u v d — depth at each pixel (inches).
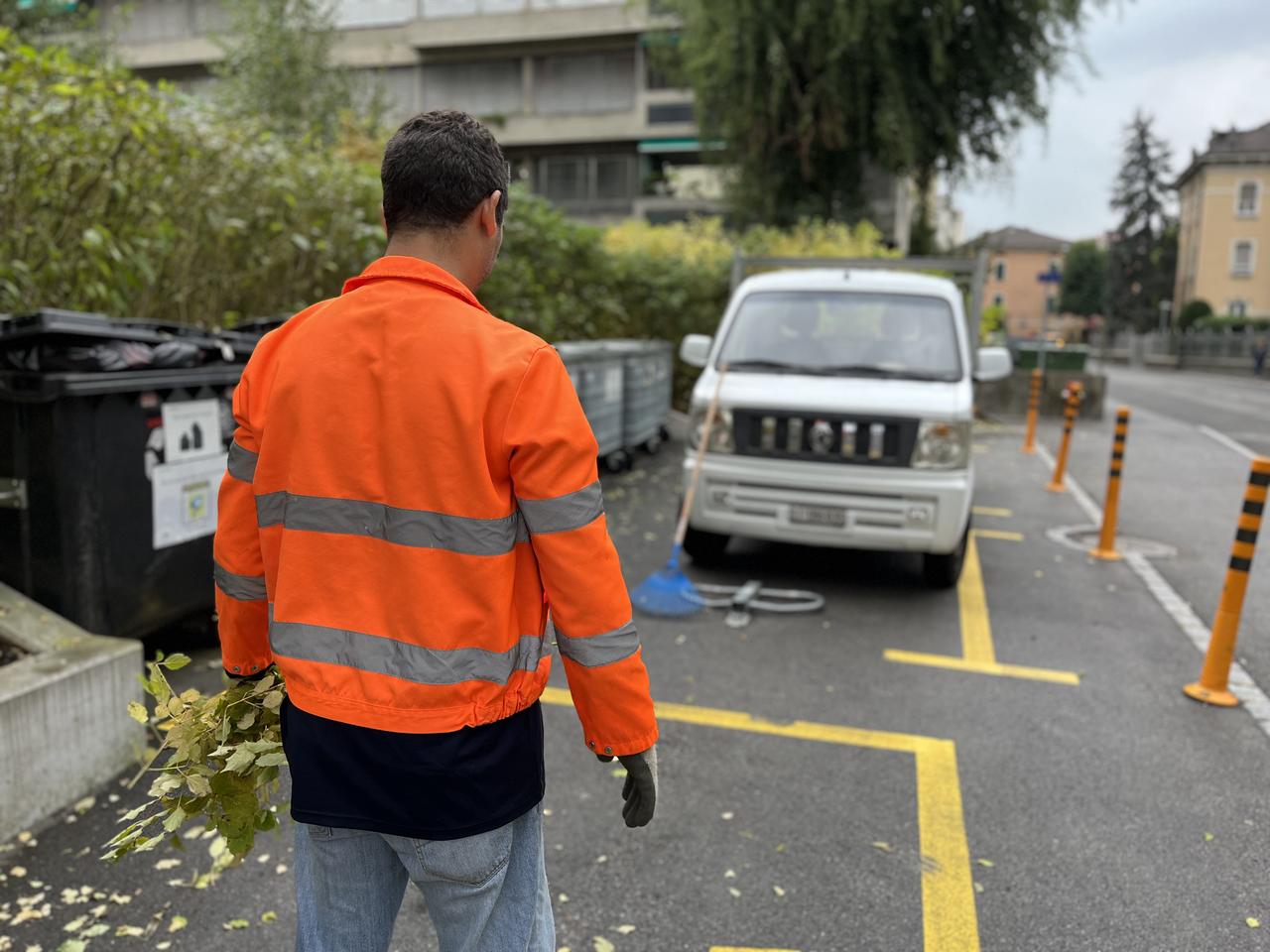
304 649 59.1
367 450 58.1
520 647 61.1
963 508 229.0
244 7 821.9
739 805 136.9
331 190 296.0
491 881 61.2
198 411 175.8
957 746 157.1
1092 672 191.3
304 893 64.4
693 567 267.4
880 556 283.7
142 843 67.6
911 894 116.3
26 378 147.9
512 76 1455.5
